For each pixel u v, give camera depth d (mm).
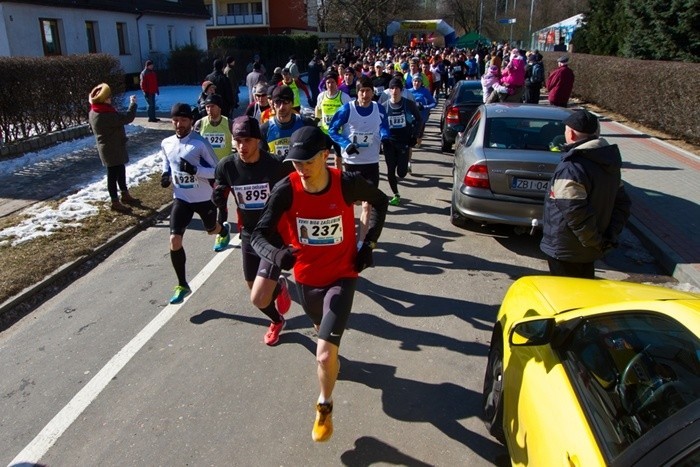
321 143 3162
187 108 5031
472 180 6613
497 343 3551
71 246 6738
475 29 69875
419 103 11500
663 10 15836
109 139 8031
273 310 4430
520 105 7715
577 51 26906
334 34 47062
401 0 43375
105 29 27391
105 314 5219
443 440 3471
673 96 12984
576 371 2498
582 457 2076
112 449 3436
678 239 6719
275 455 3357
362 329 4840
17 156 11727
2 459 3373
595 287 3404
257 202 4336
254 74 15773
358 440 3473
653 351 2193
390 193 9242
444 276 5953
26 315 5293
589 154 3691
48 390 4055
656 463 1746
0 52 21547
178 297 5336
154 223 7984
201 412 3760
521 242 6977
